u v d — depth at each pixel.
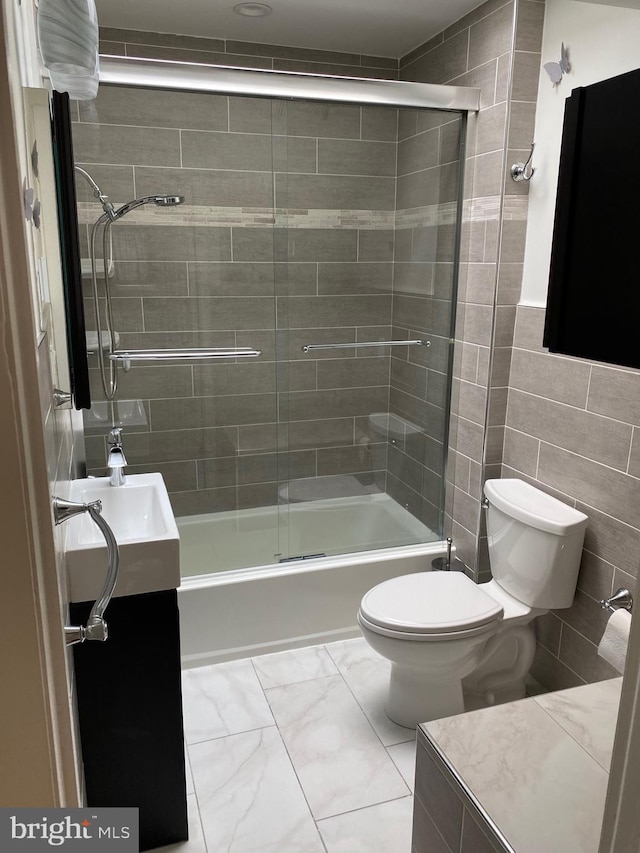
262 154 2.77
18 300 0.70
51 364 1.22
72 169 1.21
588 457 2.09
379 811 1.81
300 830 1.75
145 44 2.72
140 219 2.70
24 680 0.79
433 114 2.67
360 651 2.58
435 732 1.57
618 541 1.99
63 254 1.24
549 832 1.29
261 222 2.88
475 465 2.63
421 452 3.02
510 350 2.48
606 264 0.74
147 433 2.96
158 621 1.55
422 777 1.58
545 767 1.46
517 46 2.21
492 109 2.36
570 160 0.77
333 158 2.86
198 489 3.11
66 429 1.67
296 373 3.11
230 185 2.78
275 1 2.40
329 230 2.97
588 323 0.77
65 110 1.18
